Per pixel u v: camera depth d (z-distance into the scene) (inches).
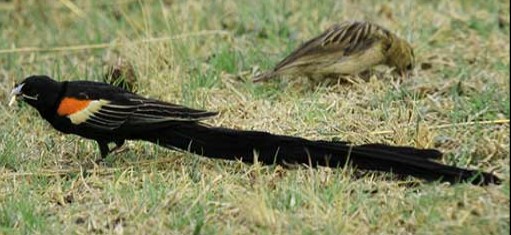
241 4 716.0
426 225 420.8
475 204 429.4
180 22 684.1
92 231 438.9
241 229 428.8
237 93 590.2
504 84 575.2
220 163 488.4
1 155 510.0
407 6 713.6
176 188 460.1
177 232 430.6
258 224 428.8
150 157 503.5
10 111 577.6
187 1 724.7
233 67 630.5
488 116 530.9
